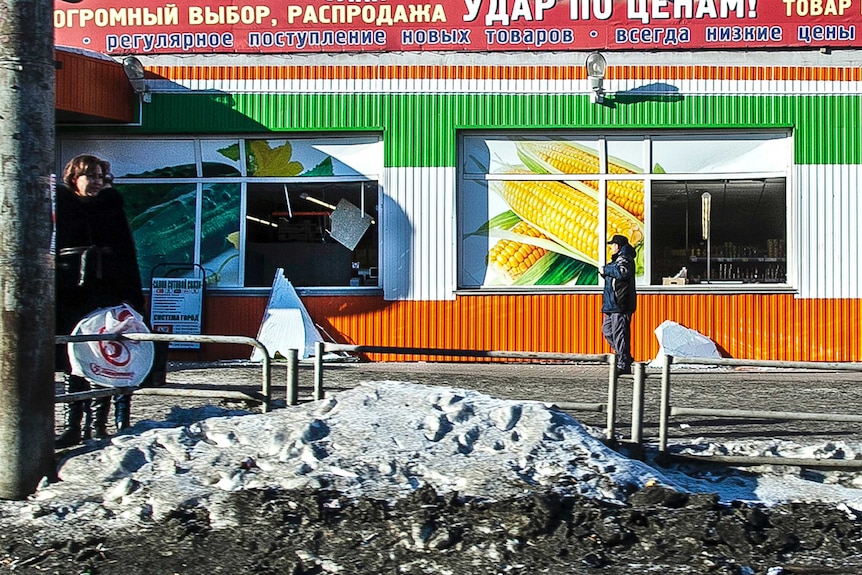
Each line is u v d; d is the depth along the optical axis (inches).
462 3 626.8
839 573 229.3
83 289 314.8
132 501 255.3
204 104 631.8
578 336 629.0
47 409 272.7
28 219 268.8
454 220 629.0
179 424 312.2
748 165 633.0
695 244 634.2
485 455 268.7
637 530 240.8
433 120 629.6
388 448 269.6
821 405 437.7
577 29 627.5
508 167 637.9
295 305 621.6
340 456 268.1
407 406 288.8
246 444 276.5
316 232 640.4
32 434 269.1
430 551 231.8
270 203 642.2
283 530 238.2
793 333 624.4
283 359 613.3
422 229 629.6
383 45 629.3
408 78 629.3
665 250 634.2
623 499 254.8
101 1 630.5
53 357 275.6
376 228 638.5
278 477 259.6
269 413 294.8
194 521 244.7
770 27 622.8
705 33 624.4
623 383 521.3
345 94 630.5
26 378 268.7
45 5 271.3
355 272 638.5
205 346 629.3
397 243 629.9
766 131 631.8
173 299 629.6
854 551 240.7
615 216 636.1
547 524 237.6
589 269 635.5
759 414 311.3
